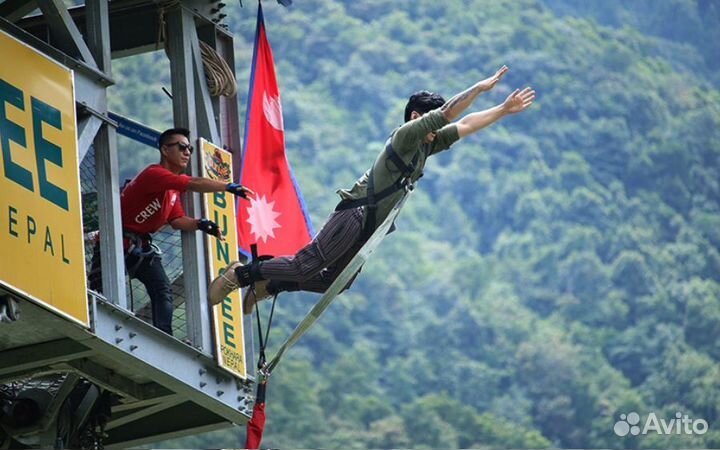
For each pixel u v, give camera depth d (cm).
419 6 18238
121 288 1820
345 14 17875
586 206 15662
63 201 1745
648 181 16675
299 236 2219
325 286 1834
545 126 16825
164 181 1859
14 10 2106
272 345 11794
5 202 1675
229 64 2139
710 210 16738
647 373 13388
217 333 1959
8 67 1716
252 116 2208
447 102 1739
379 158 1762
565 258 14712
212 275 1975
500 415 12600
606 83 17650
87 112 1827
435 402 12069
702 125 17588
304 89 16688
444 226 15138
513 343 13325
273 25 17362
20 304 1689
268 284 1848
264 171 2219
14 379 1880
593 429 12712
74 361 1883
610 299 14225
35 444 2005
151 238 1948
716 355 13875
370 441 11438
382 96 16800
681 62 19512
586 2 19838
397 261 14100
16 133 1709
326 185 15275
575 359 13300
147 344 1852
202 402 1958
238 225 2170
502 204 15462
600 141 17000
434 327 13300
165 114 11856
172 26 2059
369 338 12838
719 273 15275
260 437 1748
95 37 1880
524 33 18038
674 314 14125
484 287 14138
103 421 1978
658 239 15762
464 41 17875
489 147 16200
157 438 2109
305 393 11519
